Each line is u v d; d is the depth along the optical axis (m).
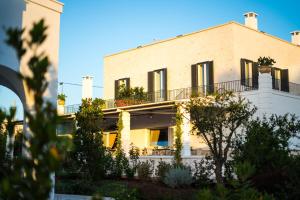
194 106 12.77
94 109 15.62
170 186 12.56
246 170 5.18
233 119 12.25
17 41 2.00
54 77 8.85
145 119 25.20
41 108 1.95
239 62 22.12
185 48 24.28
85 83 27.67
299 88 23.56
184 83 24.06
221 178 11.75
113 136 27.03
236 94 19.09
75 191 13.59
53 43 9.06
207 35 23.28
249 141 9.12
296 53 26.00
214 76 22.64
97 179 15.16
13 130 2.34
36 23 1.98
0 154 2.62
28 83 1.96
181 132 19.42
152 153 23.14
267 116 17.98
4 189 1.88
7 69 8.05
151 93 25.11
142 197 11.66
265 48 23.77
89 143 15.10
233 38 22.03
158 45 25.78
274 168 8.27
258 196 4.96
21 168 1.98
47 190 1.88
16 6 8.36
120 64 27.86
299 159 7.70
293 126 9.70
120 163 18.69
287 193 7.56
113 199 11.46
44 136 1.87
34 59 1.98
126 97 24.02
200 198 4.79
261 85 18.39
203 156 18.36
